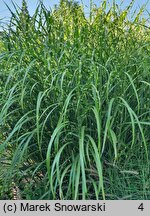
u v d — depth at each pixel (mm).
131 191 1593
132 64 1712
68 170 1591
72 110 1600
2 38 1848
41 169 1716
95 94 1437
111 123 1489
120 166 1665
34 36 1774
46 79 1542
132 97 1704
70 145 1604
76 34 1786
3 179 1683
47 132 1675
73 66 1631
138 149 1673
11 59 1778
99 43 1766
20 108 1665
